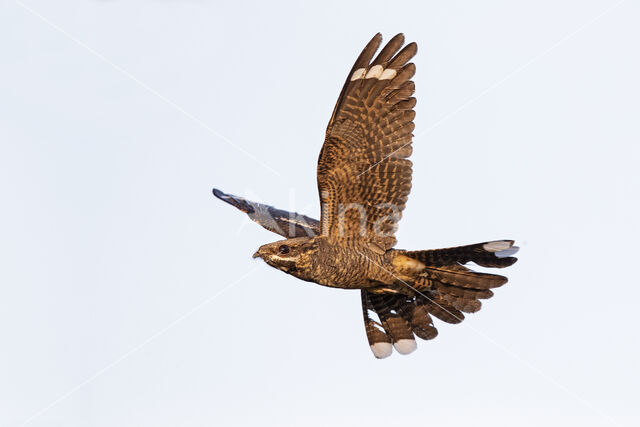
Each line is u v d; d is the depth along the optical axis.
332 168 11.91
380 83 11.80
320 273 12.20
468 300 12.41
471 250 11.96
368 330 13.39
